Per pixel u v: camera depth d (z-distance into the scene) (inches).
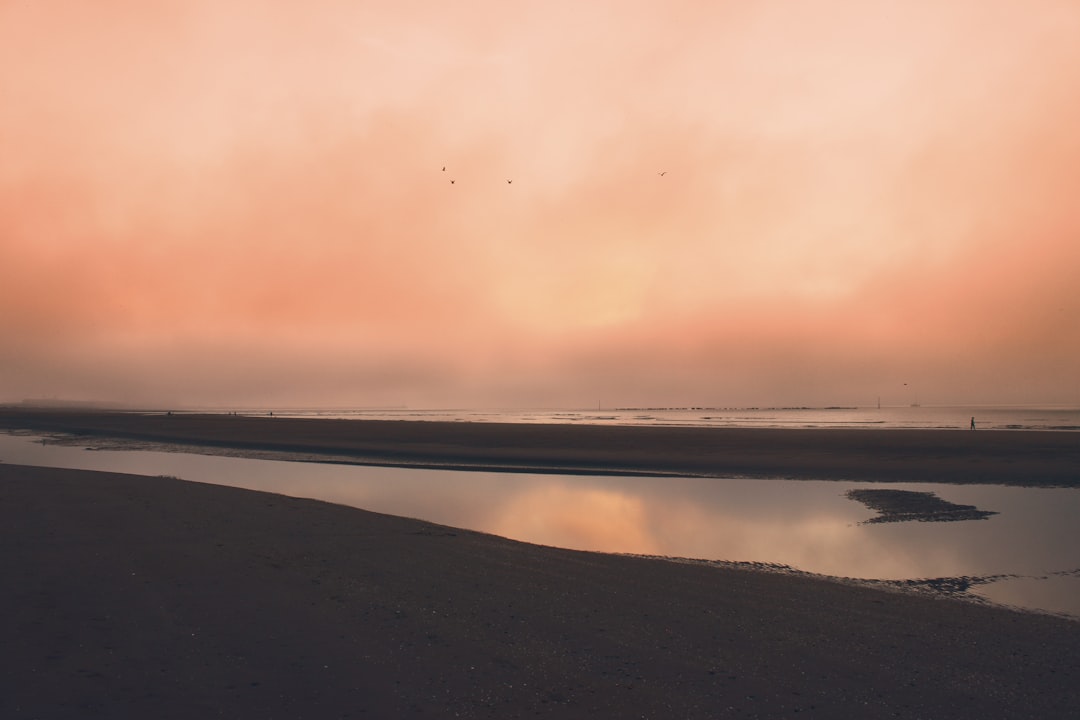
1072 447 1675.7
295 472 1402.6
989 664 336.2
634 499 1027.3
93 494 869.2
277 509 794.2
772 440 2030.0
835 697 291.6
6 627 358.9
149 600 416.5
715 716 270.1
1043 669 329.4
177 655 324.5
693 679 309.6
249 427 2992.1
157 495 872.3
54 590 432.8
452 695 286.4
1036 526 789.2
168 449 1998.0
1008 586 520.1
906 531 763.4
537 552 604.7
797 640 369.7
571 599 446.3
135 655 323.3
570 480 1280.8
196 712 262.1
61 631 354.9
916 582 531.5
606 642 360.2
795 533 757.3
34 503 789.9
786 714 273.0
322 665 316.8
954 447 1706.4
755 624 398.3
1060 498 991.0
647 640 364.8
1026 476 1210.6
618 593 466.3
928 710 279.4
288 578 479.5
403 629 373.1
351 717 262.1
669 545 694.5
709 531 770.8
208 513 749.3
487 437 2262.6
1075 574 561.6
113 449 2010.3
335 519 740.0
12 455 1814.7
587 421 5201.8
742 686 302.2
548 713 270.5
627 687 298.8
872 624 404.2
